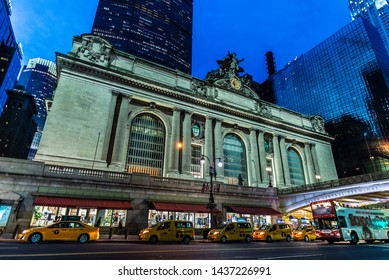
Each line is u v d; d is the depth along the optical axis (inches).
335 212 844.6
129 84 1454.2
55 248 478.6
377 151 2856.8
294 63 4301.2
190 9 5984.3
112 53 1503.4
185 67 5027.1
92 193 967.6
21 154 3900.1
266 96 4761.3
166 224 790.5
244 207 1325.0
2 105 3752.5
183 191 1173.1
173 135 1494.8
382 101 2940.5
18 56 4126.5
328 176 2154.3
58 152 1143.6
